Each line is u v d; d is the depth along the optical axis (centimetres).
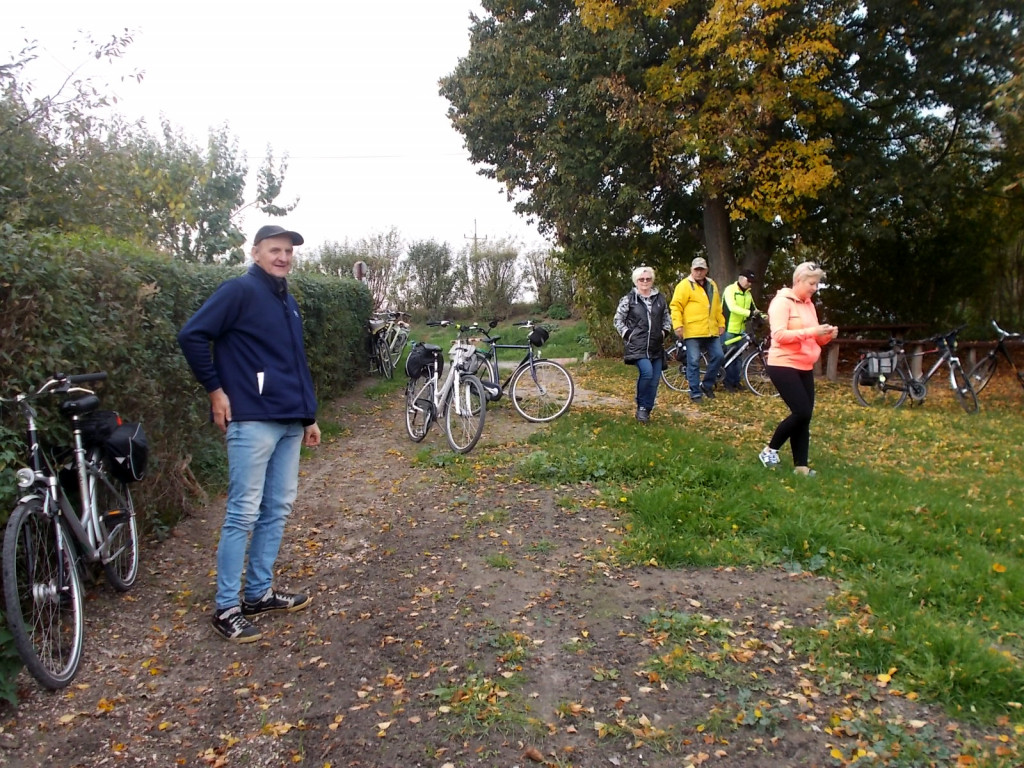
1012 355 1547
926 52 1395
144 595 433
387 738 302
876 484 624
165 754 293
